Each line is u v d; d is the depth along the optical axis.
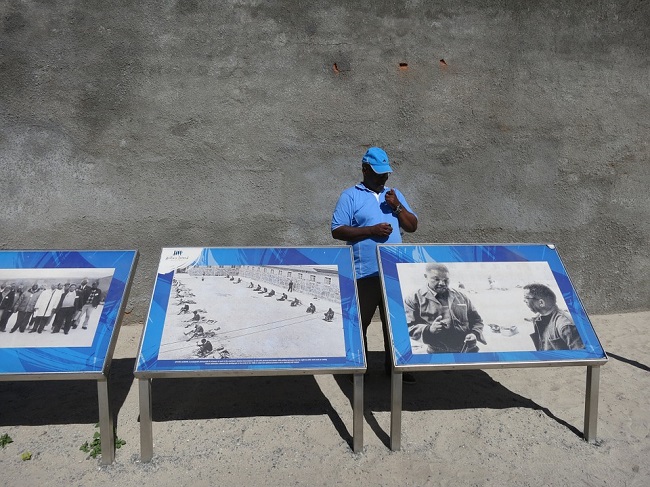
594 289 6.25
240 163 5.60
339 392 4.59
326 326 3.75
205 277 3.93
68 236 5.50
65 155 5.41
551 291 4.05
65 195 5.45
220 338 3.66
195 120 5.51
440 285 3.97
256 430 4.05
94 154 5.44
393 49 5.67
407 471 3.60
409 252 4.10
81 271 3.90
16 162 5.36
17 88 5.28
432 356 3.70
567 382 4.82
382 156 4.36
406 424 4.14
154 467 3.62
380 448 3.84
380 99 5.70
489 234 5.98
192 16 5.41
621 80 5.96
